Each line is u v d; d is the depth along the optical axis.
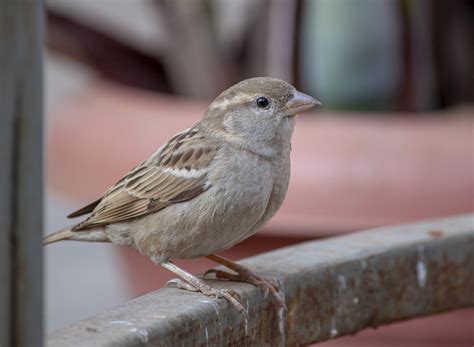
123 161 9.34
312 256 6.40
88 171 9.59
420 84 10.54
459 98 10.96
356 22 10.16
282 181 6.83
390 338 9.24
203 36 10.58
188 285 5.90
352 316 6.45
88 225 7.13
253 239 9.07
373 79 10.33
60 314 13.05
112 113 9.70
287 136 6.86
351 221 8.95
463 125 9.30
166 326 4.88
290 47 10.17
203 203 6.61
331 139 9.05
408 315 6.79
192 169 6.65
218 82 10.62
